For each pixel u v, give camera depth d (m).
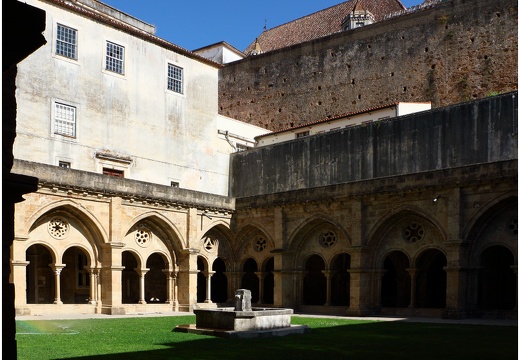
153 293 31.17
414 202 24.03
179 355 10.81
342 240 26.84
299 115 44.91
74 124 27.62
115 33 29.84
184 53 33.28
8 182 4.06
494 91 35.72
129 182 25.61
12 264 21.27
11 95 4.25
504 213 22.06
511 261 26.34
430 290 28.69
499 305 25.75
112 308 24.33
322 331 16.53
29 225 21.91
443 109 26.00
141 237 26.92
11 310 4.02
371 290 25.39
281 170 31.83
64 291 28.50
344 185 26.14
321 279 31.61
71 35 27.89
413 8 42.69
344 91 42.69
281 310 16.23
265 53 47.66
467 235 22.30
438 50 38.38
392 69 40.38
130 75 30.38
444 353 11.20
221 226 30.27
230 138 37.81
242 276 30.98
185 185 32.44
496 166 21.55
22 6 4.09
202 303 29.00
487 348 12.07
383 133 27.83
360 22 44.84
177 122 32.53
